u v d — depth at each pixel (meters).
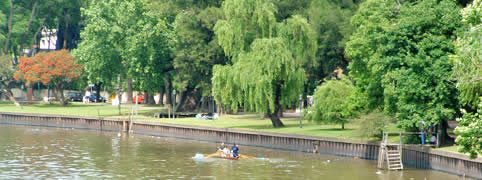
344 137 67.56
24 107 134.62
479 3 38.06
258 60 77.12
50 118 114.44
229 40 83.19
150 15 107.56
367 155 63.88
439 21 54.31
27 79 133.00
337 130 76.31
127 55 110.00
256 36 84.00
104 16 113.19
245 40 84.06
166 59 111.00
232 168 57.09
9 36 146.38
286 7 100.25
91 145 77.88
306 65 96.12
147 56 107.56
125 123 101.25
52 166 57.78
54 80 136.88
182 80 108.44
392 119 64.56
